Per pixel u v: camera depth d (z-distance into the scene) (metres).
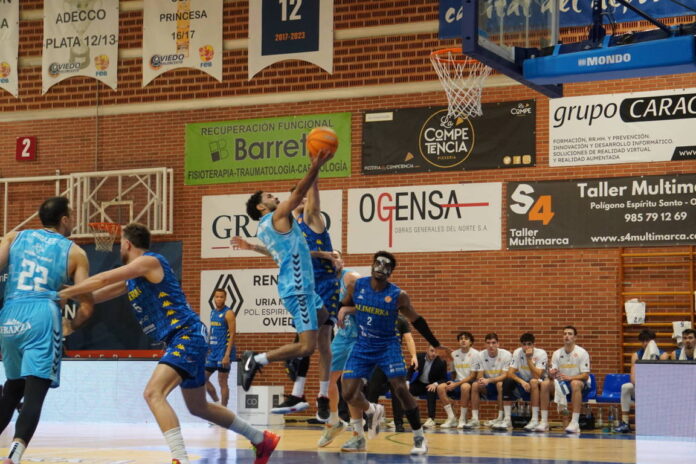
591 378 15.45
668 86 16.44
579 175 16.88
